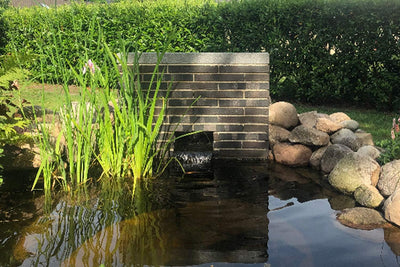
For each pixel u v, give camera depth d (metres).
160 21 9.52
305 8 8.37
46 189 3.41
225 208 3.12
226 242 2.53
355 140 4.50
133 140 3.67
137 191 3.45
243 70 4.61
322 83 8.53
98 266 2.20
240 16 8.86
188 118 4.71
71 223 2.77
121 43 3.86
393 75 7.96
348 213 3.02
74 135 3.85
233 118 4.70
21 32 10.51
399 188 3.09
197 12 9.29
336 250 2.46
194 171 4.15
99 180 3.70
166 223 2.81
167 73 4.64
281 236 2.64
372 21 7.93
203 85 4.65
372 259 2.35
